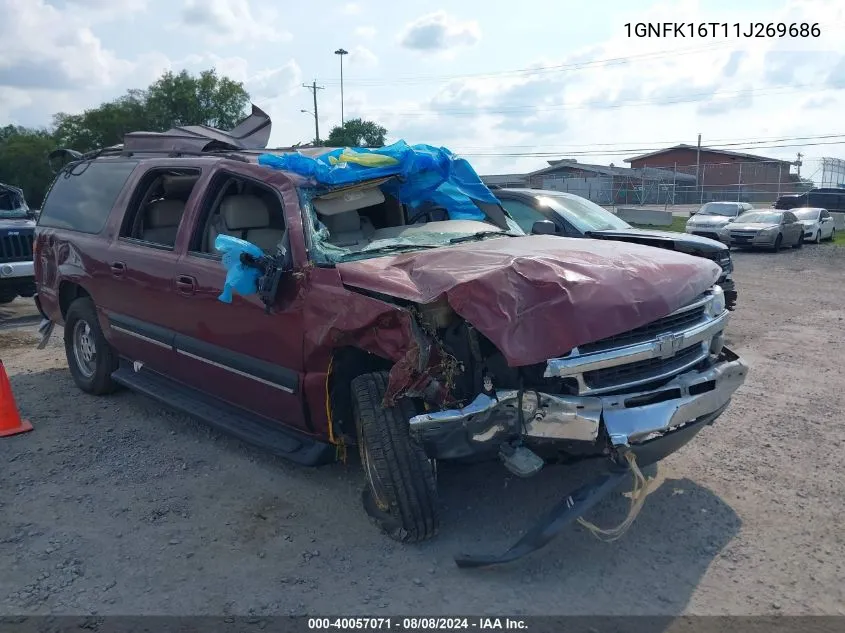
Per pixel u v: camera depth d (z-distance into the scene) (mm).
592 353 3514
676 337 3766
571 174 60250
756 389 6590
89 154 6938
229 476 4828
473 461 3686
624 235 8539
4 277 10523
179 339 5160
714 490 4496
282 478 4777
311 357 4082
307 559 3795
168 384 5668
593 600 3402
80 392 6719
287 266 4207
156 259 5285
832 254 21906
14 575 3693
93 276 6043
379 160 4820
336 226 4754
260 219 4883
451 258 3949
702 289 4055
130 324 5684
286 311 4188
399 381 3555
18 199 11898
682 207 47312
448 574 3639
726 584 3516
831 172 48062
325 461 4332
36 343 8945
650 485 4562
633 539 3924
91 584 3602
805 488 4516
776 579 3555
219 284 4676
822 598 3402
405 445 3684
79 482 4773
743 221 23609
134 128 54594
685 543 3881
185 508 4383
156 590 3543
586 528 4039
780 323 9852
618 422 3549
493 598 3432
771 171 55125
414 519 3727
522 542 3475
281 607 3395
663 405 3674
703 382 3918
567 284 3523
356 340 3846
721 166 51812
